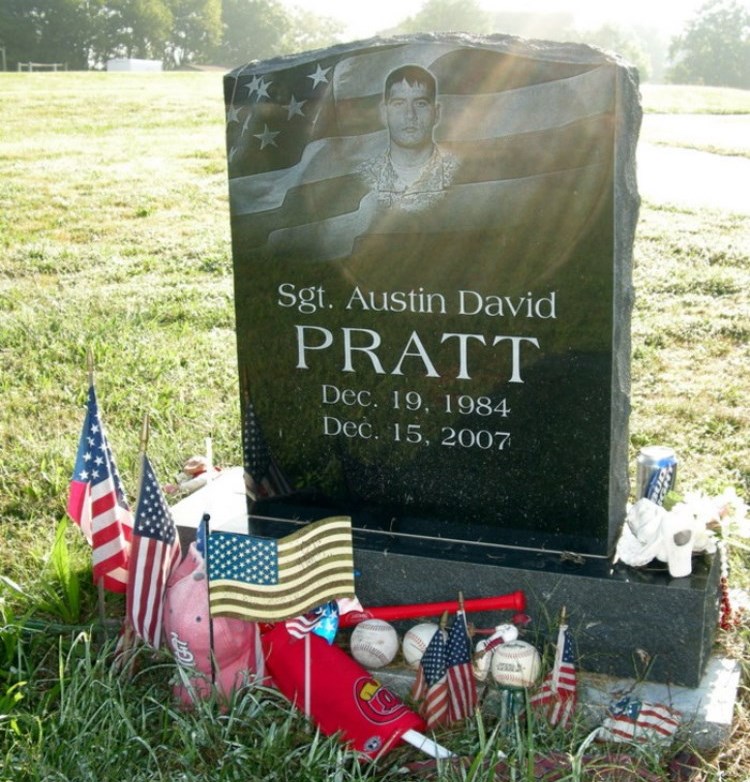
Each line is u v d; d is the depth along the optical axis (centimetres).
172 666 441
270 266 486
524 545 475
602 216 427
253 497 521
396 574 471
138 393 783
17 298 1052
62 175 1670
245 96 469
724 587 463
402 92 443
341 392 492
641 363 837
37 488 629
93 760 380
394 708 405
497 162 436
